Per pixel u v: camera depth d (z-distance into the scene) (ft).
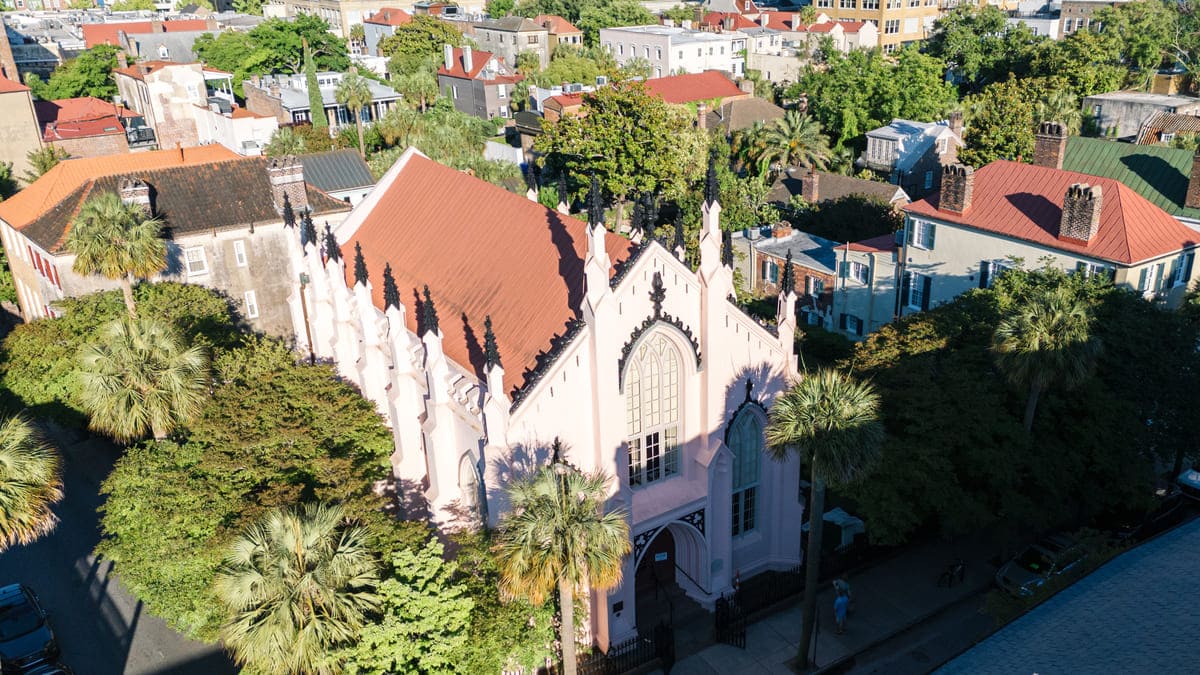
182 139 399.85
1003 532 134.10
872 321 227.20
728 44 517.55
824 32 506.89
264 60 507.71
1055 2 588.91
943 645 125.80
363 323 146.82
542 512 92.89
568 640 101.81
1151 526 145.59
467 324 135.54
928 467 127.75
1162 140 289.53
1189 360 144.25
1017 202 194.70
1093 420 136.77
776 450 111.55
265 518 99.14
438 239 153.17
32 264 218.38
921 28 549.95
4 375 162.40
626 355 117.80
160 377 129.08
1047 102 300.61
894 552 146.41
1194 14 443.32
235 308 216.33
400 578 101.71
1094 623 65.87
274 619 89.51
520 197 141.69
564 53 522.88
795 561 143.43
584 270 116.47
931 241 207.31
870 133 334.85
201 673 126.00
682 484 130.82
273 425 128.98
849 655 124.67
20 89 323.57
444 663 99.35
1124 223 176.04
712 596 135.44
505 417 111.86
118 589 144.77
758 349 131.34
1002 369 131.13
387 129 361.92
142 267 160.25
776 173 332.19
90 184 207.92
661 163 297.94
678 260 118.21
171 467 121.70
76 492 172.24
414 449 138.82
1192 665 56.59
